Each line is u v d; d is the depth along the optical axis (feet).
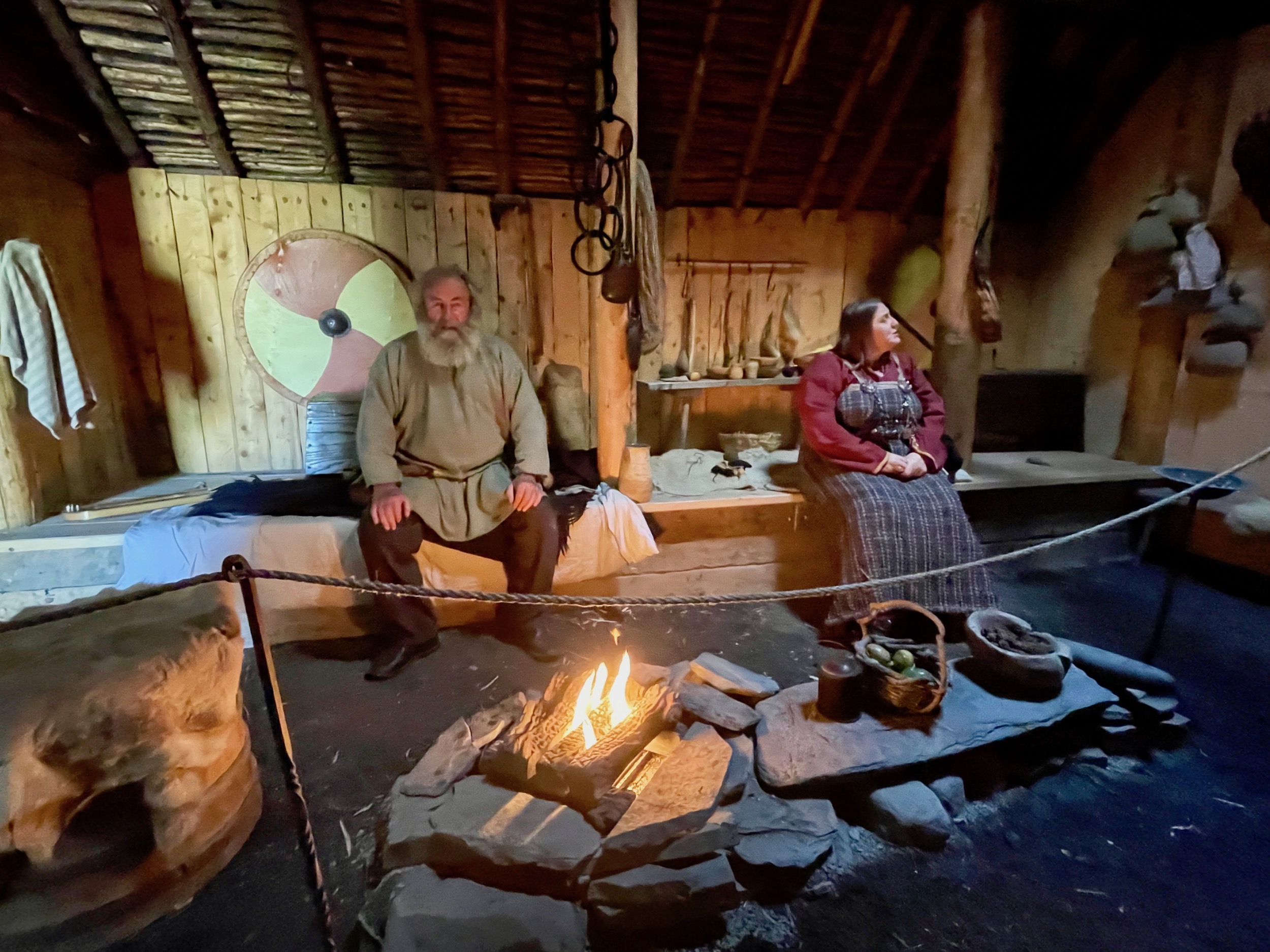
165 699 4.35
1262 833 5.86
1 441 8.39
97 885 4.23
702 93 10.44
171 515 8.48
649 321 10.71
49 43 8.29
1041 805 6.18
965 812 6.06
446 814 5.18
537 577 8.18
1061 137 12.50
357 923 4.71
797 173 11.98
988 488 10.69
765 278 12.67
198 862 4.79
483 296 11.59
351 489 8.70
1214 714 7.44
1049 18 10.42
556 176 11.19
